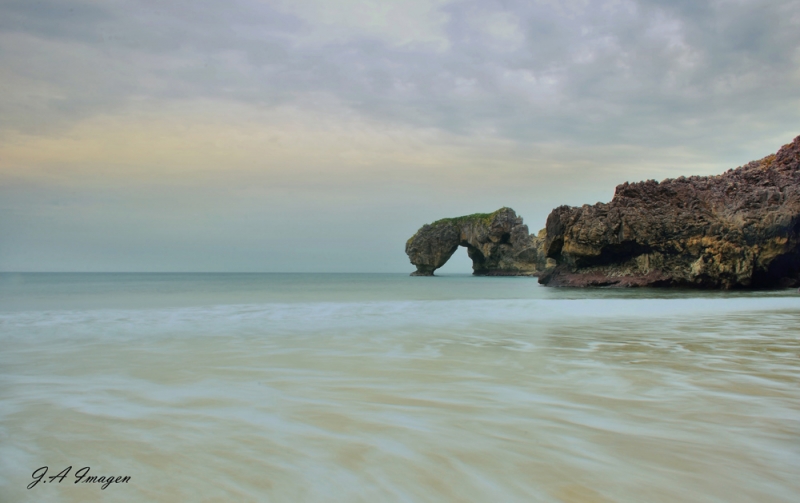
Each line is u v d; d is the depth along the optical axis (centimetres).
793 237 4322
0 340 1117
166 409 564
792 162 5306
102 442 457
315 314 1712
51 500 348
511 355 932
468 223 12231
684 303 2322
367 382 706
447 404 590
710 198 4841
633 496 355
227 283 7588
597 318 1625
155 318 1562
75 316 1609
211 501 346
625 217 4697
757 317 1683
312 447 444
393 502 343
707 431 493
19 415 538
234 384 691
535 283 7400
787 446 454
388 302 2280
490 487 367
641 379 725
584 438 471
